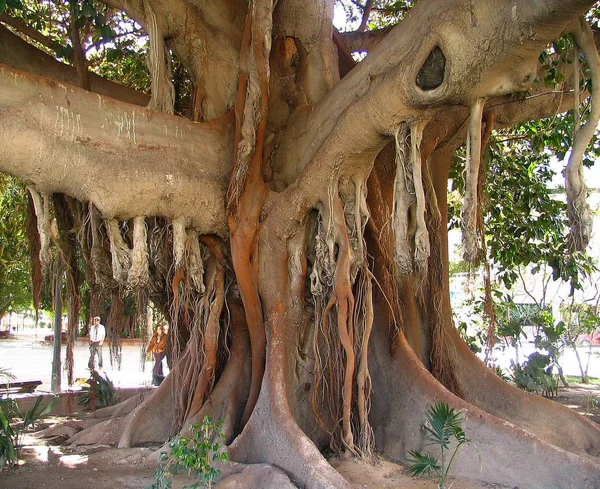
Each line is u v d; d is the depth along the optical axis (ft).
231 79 27.78
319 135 24.56
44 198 21.65
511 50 17.81
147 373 61.31
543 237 38.91
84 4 26.63
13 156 20.13
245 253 24.47
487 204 36.55
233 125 25.84
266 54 23.25
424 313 27.50
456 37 18.22
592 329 63.05
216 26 28.09
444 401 22.74
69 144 21.02
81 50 27.55
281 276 24.85
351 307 23.09
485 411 24.18
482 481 20.97
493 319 28.48
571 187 19.02
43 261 21.71
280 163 25.99
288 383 23.75
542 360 43.93
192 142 24.29
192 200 23.43
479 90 18.85
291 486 18.39
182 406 25.44
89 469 22.20
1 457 21.90
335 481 18.47
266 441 21.48
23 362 73.67
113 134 22.16
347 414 22.52
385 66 21.57
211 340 25.72
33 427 30.22
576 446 23.86
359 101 21.84
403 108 20.25
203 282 25.96
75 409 36.55
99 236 24.25
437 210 26.58
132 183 21.86
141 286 22.38
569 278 41.63
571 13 16.39
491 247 39.47
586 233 18.72
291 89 26.94
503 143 42.22
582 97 30.48
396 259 21.09
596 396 45.37
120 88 30.30
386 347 25.46
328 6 27.09
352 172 23.65
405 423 23.41
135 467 22.48
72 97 21.63
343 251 23.02
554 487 19.83
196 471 18.80
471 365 27.12
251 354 26.12
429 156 27.61
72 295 27.12
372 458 22.39
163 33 26.89
